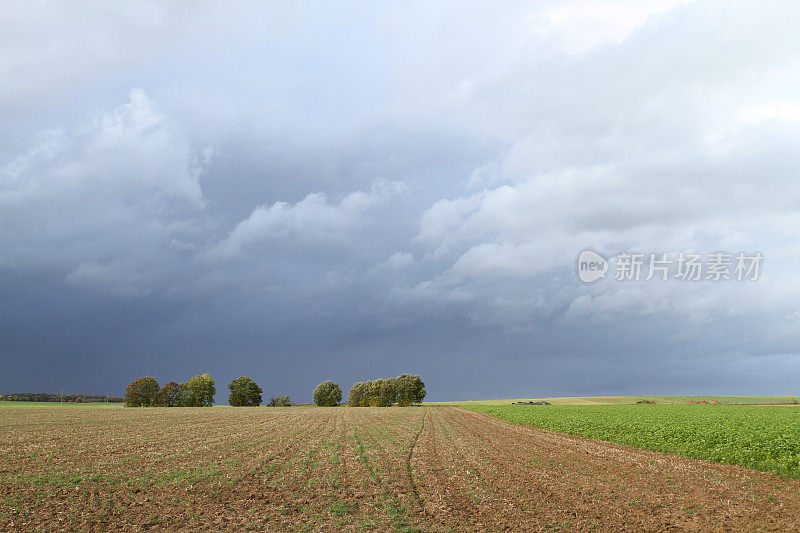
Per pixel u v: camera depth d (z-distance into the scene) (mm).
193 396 133125
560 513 15117
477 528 13695
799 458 22453
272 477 21016
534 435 40438
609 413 59062
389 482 19906
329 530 13648
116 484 19609
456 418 66562
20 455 27484
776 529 13477
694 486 18828
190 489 18703
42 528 13875
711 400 128125
